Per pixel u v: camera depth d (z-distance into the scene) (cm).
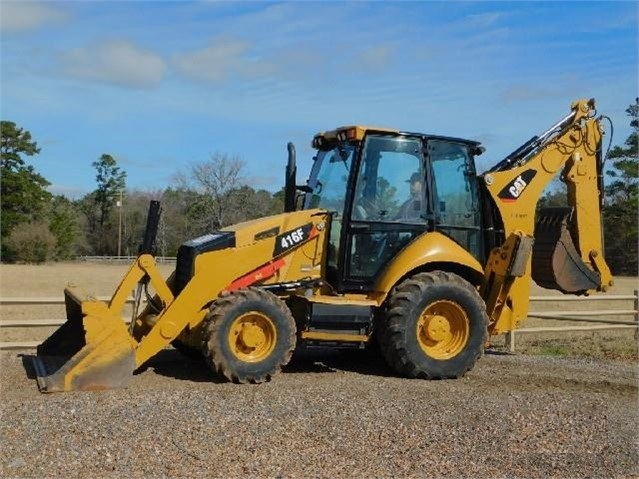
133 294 955
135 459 546
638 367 1033
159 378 832
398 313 867
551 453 594
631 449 609
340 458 562
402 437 622
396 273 882
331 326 861
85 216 7944
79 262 6425
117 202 7481
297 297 882
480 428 656
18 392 743
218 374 814
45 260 6131
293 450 578
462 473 539
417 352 868
